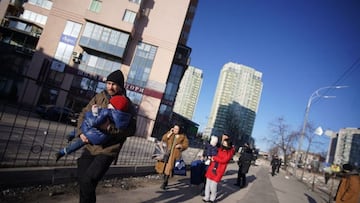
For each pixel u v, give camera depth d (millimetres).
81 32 32656
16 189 3961
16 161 5066
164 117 37531
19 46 38062
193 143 22156
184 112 110625
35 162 5312
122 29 32062
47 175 4527
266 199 8930
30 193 3988
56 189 4469
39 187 4332
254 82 114375
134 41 33312
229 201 7062
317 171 49375
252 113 113250
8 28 39688
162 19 34062
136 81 32625
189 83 112312
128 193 5285
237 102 111562
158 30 33812
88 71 32375
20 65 36844
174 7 34531
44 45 32250
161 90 32531
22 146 7125
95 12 32344
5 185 3852
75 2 33250
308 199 12305
